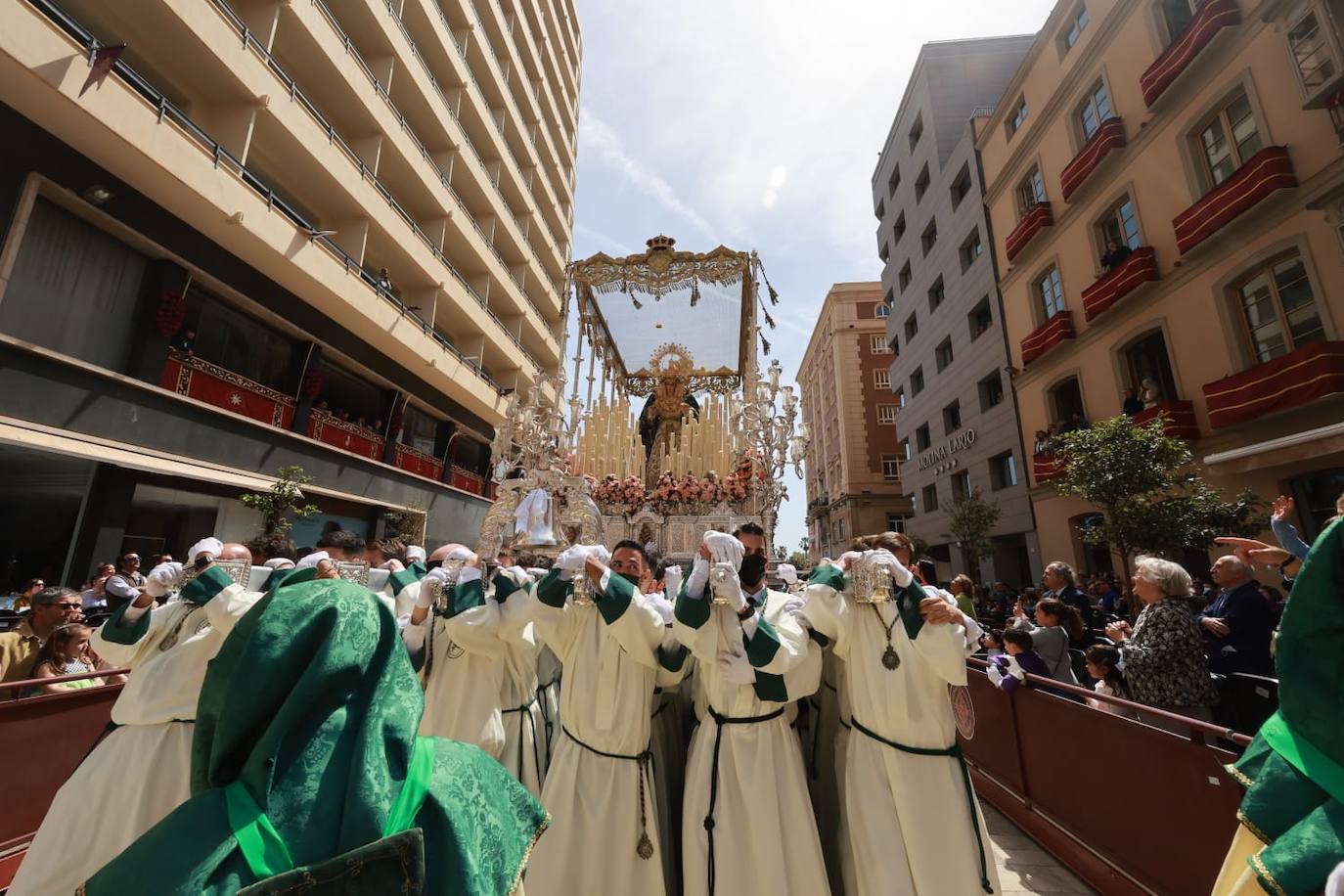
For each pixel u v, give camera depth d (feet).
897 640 8.98
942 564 82.53
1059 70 53.11
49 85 25.36
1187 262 38.27
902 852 8.29
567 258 107.76
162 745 8.34
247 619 3.59
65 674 14.03
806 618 9.45
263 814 2.94
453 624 10.26
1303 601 5.70
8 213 26.61
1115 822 11.43
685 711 12.22
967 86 80.64
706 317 22.88
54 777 12.18
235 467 39.29
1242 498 30.12
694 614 8.50
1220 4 35.42
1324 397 29.01
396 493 58.18
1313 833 4.90
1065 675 15.40
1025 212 59.11
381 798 3.15
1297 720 5.55
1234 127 36.50
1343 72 28.48
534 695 12.30
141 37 34.22
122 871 2.70
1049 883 12.07
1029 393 56.39
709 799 8.55
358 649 3.55
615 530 15.93
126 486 32.19
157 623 9.45
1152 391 40.52
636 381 24.06
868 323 130.00
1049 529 52.95
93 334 31.19
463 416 72.59
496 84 76.54
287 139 41.81
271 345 44.24
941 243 76.38
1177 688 11.25
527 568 13.67
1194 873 9.55
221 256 37.99
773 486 15.40
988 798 16.51
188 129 32.60
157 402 33.86
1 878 10.69
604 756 8.93
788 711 10.00
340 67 46.52
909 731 8.70
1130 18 44.91
